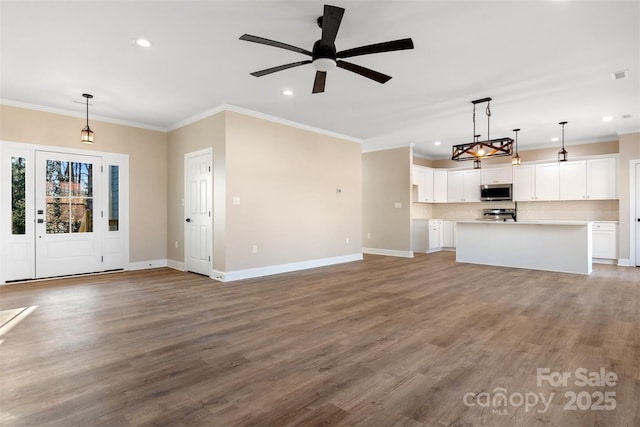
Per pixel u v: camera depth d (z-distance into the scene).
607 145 7.04
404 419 1.71
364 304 3.79
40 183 5.04
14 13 2.66
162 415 1.75
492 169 8.42
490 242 6.49
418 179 8.67
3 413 1.75
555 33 2.99
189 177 5.78
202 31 2.96
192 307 3.67
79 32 2.96
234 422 1.69
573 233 5.60
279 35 3.04
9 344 2.66
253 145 5.32
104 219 5.66
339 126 6.25
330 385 2.05
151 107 5.11
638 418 1.70
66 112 5.23
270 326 3.08
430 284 4.80
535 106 5.00
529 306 3.70
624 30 2.93
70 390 1.99
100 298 4.04
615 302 3.84
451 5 2.58
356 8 2.61
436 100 4.76
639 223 6.26
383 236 8.23
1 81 4.05
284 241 5.79
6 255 4.79
